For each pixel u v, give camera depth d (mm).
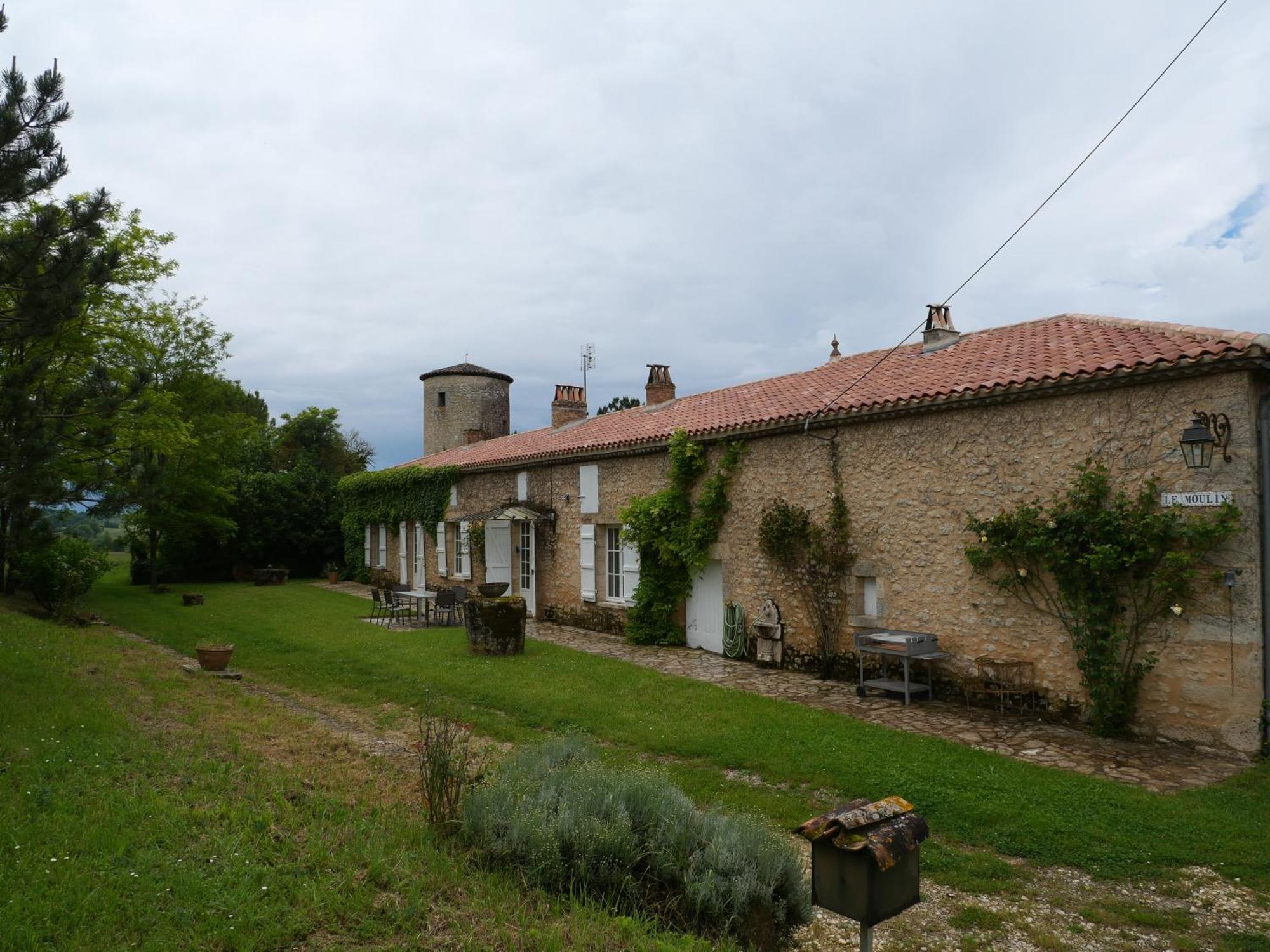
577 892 3949
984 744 7457
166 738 6371
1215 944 4035
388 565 25422
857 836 3256
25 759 5281
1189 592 7238
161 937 3102
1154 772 6559
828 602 10703
